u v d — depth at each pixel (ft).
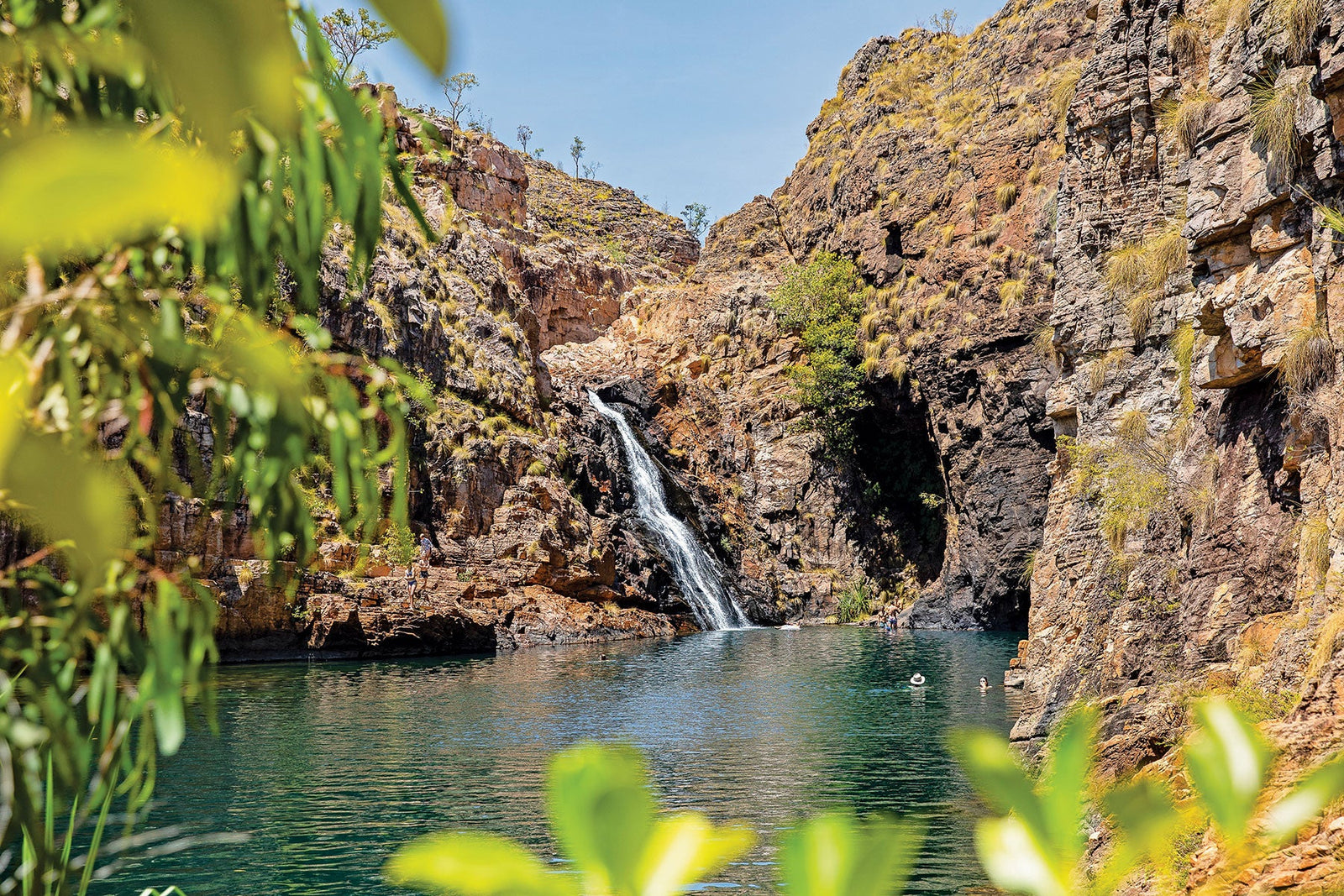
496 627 137.39
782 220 245.65
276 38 1.50
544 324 245.65
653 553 174.09
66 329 5.21
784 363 215.10
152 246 5.96
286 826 42.11
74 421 5.19
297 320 6.59
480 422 159.02
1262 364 44.91
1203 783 1.80
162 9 1.45
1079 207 77.41
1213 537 46.42
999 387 154.40
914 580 187.93
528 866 1.41
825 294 193.06
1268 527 43.29
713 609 179.42
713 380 223.92
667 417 212.02
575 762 1.45
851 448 196.65
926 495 184.96
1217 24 54.44
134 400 5.82
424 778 51.37
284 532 6.95
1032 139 158.71
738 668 108.27
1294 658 34.27
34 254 4.72
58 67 6.10
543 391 181.88
